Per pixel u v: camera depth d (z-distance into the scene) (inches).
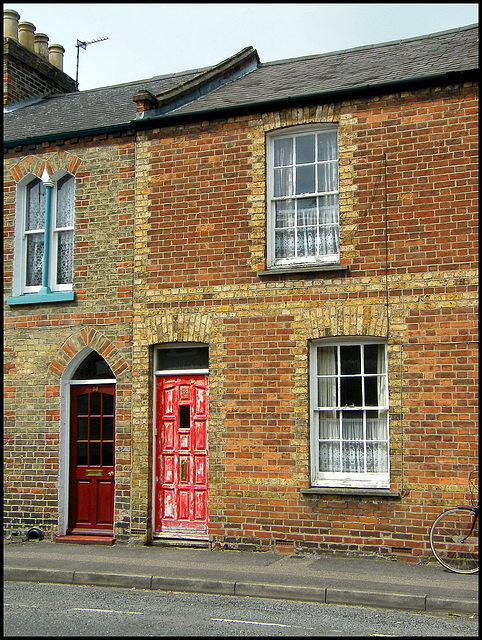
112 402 487.8
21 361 502.0
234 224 457.1
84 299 490.3
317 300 432.5
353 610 321.4
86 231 496.1
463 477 394.3
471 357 399.2
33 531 483.8
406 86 425.1
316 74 512.7
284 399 433.4
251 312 446.0
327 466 431.2
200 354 468.4
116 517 464.1
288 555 418.0
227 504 438.3
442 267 410.0
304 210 453.7
